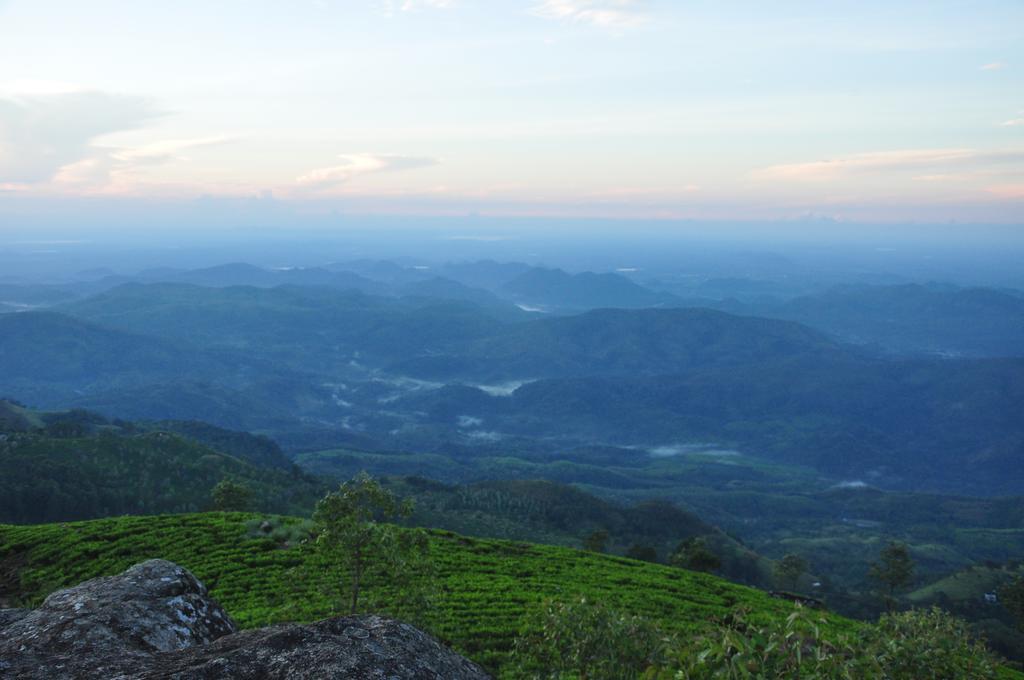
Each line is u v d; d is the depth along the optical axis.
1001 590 84.38
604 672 12.77
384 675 6.49
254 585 41.50
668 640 11.48
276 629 7.84
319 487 180.50
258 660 6.72
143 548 49.25
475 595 41.88
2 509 128.88
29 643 8.47
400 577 24.28
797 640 9.50
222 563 45.91
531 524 173.75
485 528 149.50
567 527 177.75
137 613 9.59
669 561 92.81
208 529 53.88
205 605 10.99
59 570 44.84
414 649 7.45
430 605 24.70
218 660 6.66
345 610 24.52
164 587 10.73
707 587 53.50
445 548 55.81
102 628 8.90
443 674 7.17
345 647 6.99
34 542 50.28
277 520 56.75
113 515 138.75
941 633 12.38
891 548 88.38
